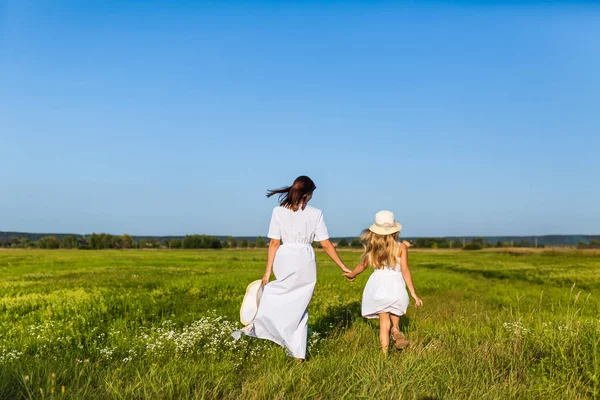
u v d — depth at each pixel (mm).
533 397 4328
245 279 16875
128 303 10516
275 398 3912
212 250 83625
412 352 5289
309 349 6129
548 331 6121
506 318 8383
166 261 35344
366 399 4008
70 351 6254
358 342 6484
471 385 4457
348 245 84562
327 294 13391
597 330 5750
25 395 3979
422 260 43719
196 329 6754
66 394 3996
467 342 6074
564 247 62594
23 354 5809
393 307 6172
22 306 10391
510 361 5246
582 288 17641
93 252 60406
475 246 81562
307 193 6008
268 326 5922
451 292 15336
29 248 85688
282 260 5957
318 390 4258
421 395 4105
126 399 3930
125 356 5895
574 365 4941
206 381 4516
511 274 24688
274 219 6023
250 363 5676
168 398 3994
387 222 6273
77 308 9734
